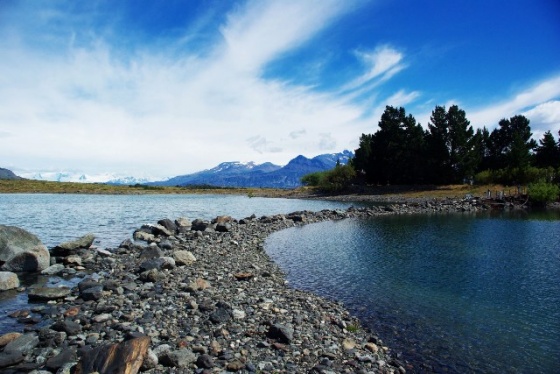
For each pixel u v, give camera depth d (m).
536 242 33.66
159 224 39.31
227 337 12.29
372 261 26.50
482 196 81.56
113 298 16.03
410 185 114.88
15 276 18.55
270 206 89.88
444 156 107.25
